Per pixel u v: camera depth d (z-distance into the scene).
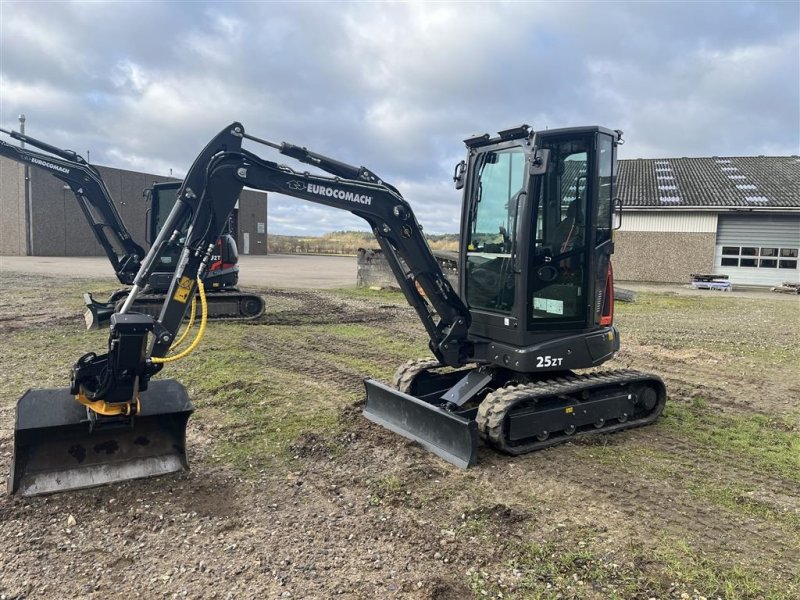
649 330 11.94
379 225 5.07
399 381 5.96
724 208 24.23
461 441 4.81
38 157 10.44
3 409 5.93
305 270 28.45
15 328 10.28
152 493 4.19
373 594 3.11
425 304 5.52
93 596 3.05
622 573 3.31
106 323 10.45
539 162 4.83
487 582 3.23
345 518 3.92
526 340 5.18
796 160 29.52
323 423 5.72
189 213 4.64
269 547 3.55
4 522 3.73
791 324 12.91
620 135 5.51
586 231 5.30
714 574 3.30
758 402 6.85
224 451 5.01
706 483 4.55
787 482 4.60
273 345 9.62
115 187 33.66
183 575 3.25
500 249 5.45
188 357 8.48
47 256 31.69
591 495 4.30
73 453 4.26
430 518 3.93
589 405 5.46
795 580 3.26
